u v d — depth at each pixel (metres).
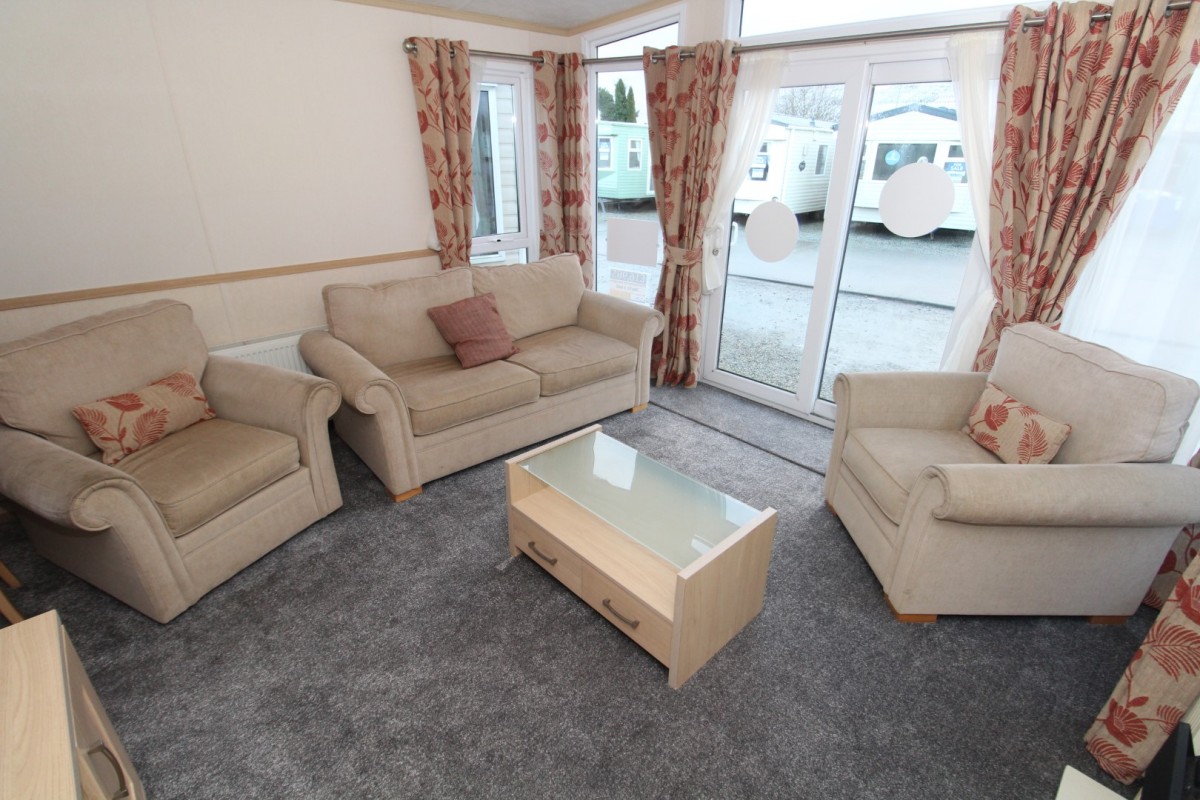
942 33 2.28
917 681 1.68
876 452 2.06
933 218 2.59
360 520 2.42
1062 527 1.65
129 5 2.30
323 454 2.32
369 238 3.26
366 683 1.67
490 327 2.98
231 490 1.98
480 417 2.70
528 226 4.09
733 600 1.73
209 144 2.62
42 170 2.26
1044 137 2.08
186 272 2.69
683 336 3.63
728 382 3.72
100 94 2.31
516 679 1.68
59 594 2.02
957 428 2.28
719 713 1.58
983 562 1.73
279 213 2.90
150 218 2.54
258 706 1.60
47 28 2.16
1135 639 1.83
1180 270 1.99
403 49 3.10
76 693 1.07
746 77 2.96
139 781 1.29
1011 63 2.09
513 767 1.44
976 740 1.51
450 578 2.09
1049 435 1.84
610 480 2.11
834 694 1.64
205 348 2.49
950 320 2.71
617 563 1.78
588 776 1.42
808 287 3.16
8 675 1.00
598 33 3.68
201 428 2.26
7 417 1.89
